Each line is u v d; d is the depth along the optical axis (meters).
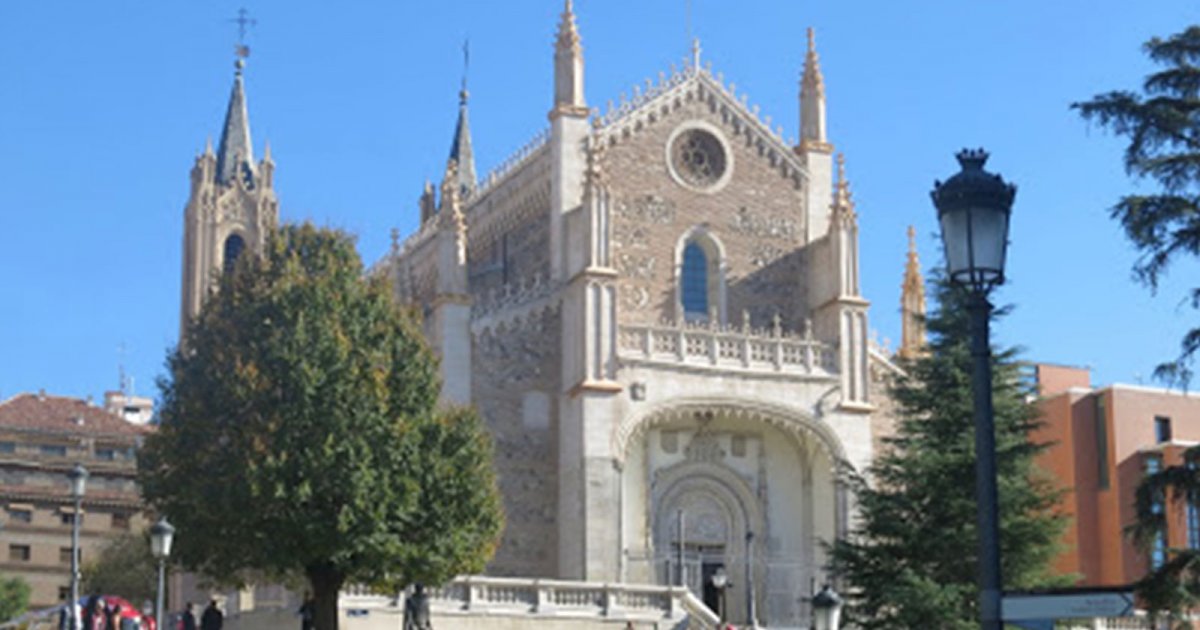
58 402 124.88
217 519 51.16
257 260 56.12
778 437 75.94
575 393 70.56
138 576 94.38
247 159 124.75
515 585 58.06
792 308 78.38
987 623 17.30
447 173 72.06
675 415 72.06
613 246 75.06
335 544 50.41
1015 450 51.75
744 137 79.12
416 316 56.66
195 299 119.81
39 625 65.31
